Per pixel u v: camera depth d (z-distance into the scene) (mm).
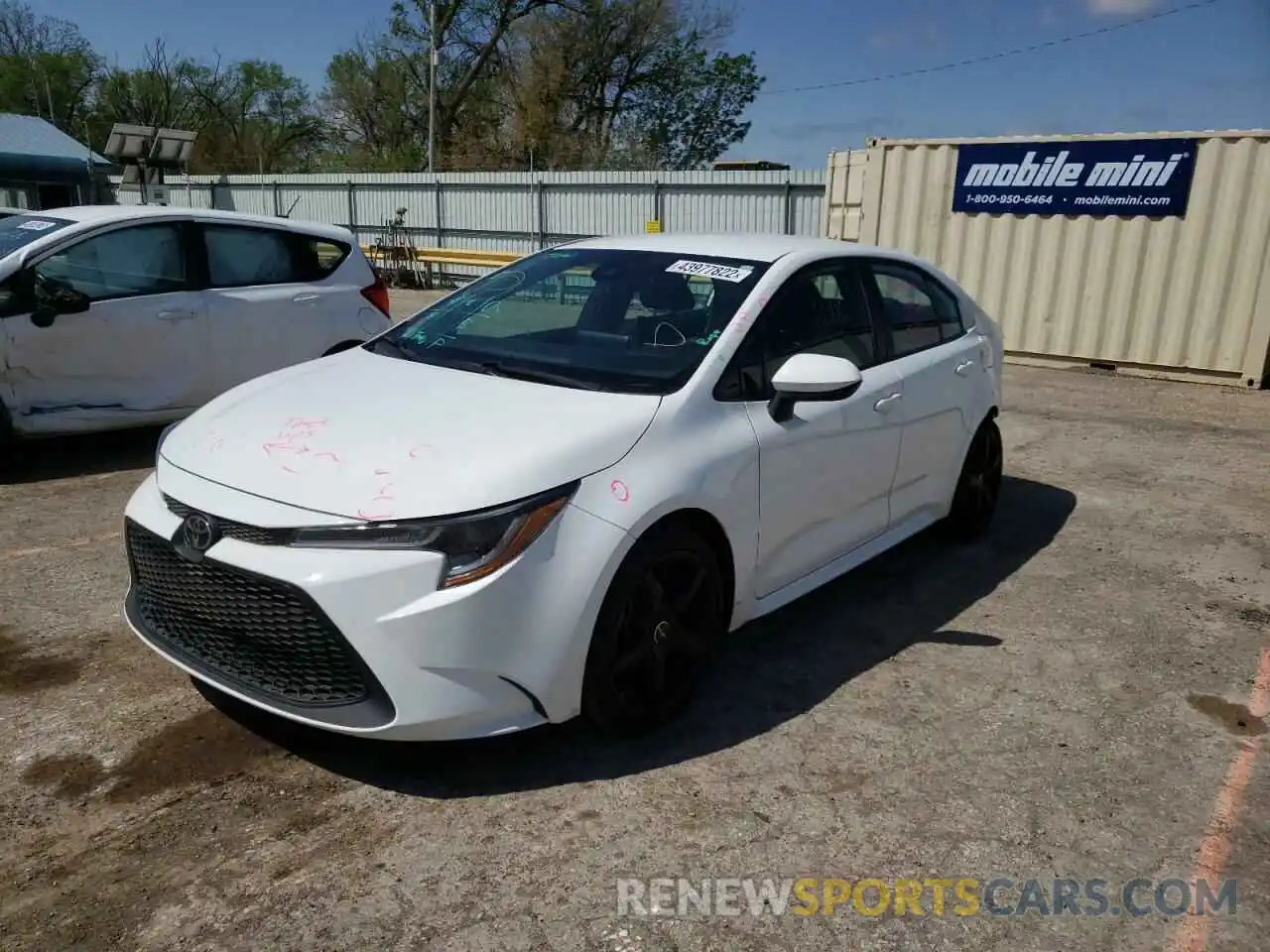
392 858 2617
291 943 2314
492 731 2764
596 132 40156
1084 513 5828
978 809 2908
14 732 3143
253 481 2857
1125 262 10086
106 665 3592
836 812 2869
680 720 3338
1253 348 9594
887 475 4195
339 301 7117
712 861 2646
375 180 24172
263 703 2785
